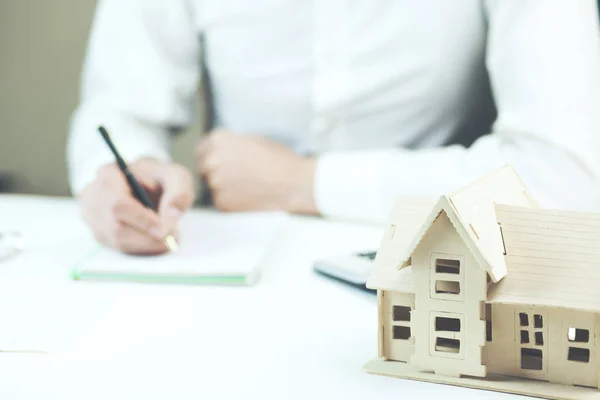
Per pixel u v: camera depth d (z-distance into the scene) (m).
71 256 0.81
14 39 1.67
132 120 1.10
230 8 1.12
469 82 1.10
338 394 0.48
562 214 0.51
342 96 1.09
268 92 1.14
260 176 1.02
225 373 0.51
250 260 0.74
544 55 0.90
